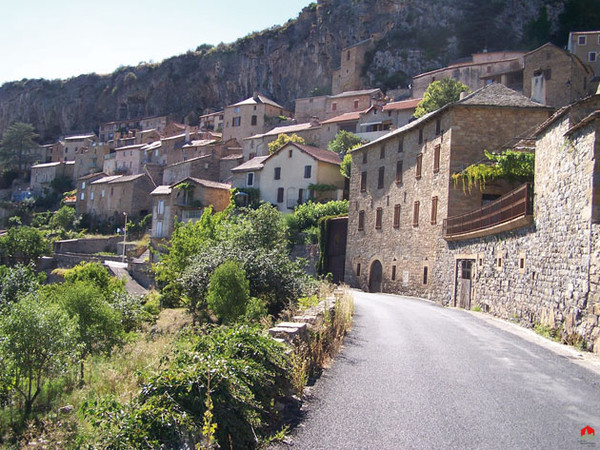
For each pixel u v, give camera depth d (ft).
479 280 72.28
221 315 61.05
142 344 52.65
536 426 23.36
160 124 387.75
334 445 20.63
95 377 38.22
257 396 22.45
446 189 93.25
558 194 49.24
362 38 337.52
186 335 44.93
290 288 69.10
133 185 242.99
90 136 381.81
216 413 19.51
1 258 167.12
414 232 107.14
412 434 21.93
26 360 35.17
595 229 41.57
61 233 239.50
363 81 312.91
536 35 284.82
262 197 182.39
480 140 92.99
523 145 79.66
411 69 299.99
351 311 56.29
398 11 325.21
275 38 388.57
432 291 95.35
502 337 47.06
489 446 20.90
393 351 38.29
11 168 394.52
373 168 128.98
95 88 472.44
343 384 29.07
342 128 231.30
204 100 413.80
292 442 20.89
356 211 134.62
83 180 283.59
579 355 39.63
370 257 125.80
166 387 20.06
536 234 53.93
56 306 38.58
